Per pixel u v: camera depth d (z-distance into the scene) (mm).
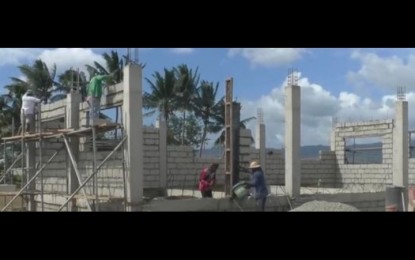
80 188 11203
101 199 11766
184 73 36094
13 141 15906
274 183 22344
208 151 37875
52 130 14016
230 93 12938
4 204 15703
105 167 13039
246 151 16609
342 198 14992
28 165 16109
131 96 11281
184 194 16500
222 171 20188
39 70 35062
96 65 33000
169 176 18812
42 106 16109
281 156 22703
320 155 24078
